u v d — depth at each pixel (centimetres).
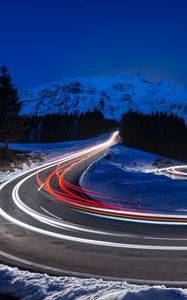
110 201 2422
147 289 705
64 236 1482
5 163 4275
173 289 708
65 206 2162
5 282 880
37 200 2338
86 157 6288
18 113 5275
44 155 6303
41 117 15938
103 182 3262
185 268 1125
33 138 14375
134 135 12550
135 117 13525
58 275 1049
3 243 1363
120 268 1115
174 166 7519
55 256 1220
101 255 1241
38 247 1320
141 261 1185
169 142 13125
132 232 1588
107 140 11956
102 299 688
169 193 2789
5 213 1919
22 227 1622
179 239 1488
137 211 2106
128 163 6919
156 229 1659
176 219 1897
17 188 2855
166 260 1201
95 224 1720
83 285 847
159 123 13612
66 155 6594
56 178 3594
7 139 5338
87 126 15850
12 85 5181
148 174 4194
